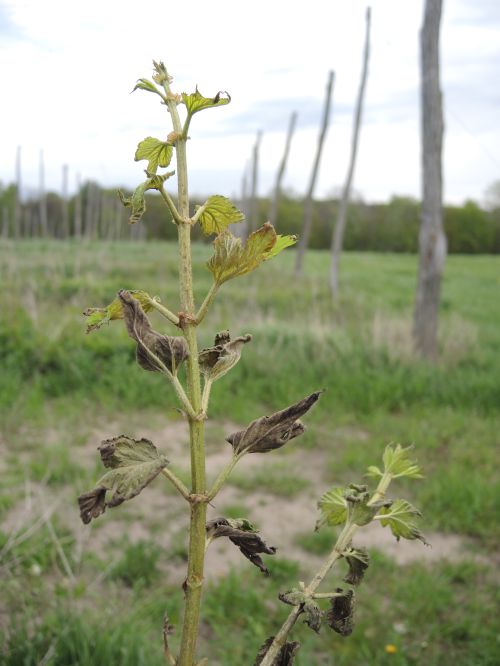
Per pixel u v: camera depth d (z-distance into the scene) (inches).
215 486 29.6
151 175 28.2
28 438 233.8
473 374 312.8
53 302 422.3
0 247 949.8
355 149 569.3
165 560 166.7
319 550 177.0
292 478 216.8
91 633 122.6
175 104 28.5
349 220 2228.1
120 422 259.6
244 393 292.2
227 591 149.4
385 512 35.7
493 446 242.8
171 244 1418.6
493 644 138.7
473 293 911.7
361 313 491.8
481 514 191.9
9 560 147.0
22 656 116.0
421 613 148.3
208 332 361.7
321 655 136.3
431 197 341.1
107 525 181.5
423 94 338.3
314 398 30.0
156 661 119.0
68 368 293.1
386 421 267.1
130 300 28.4
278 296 584.1
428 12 329.4
